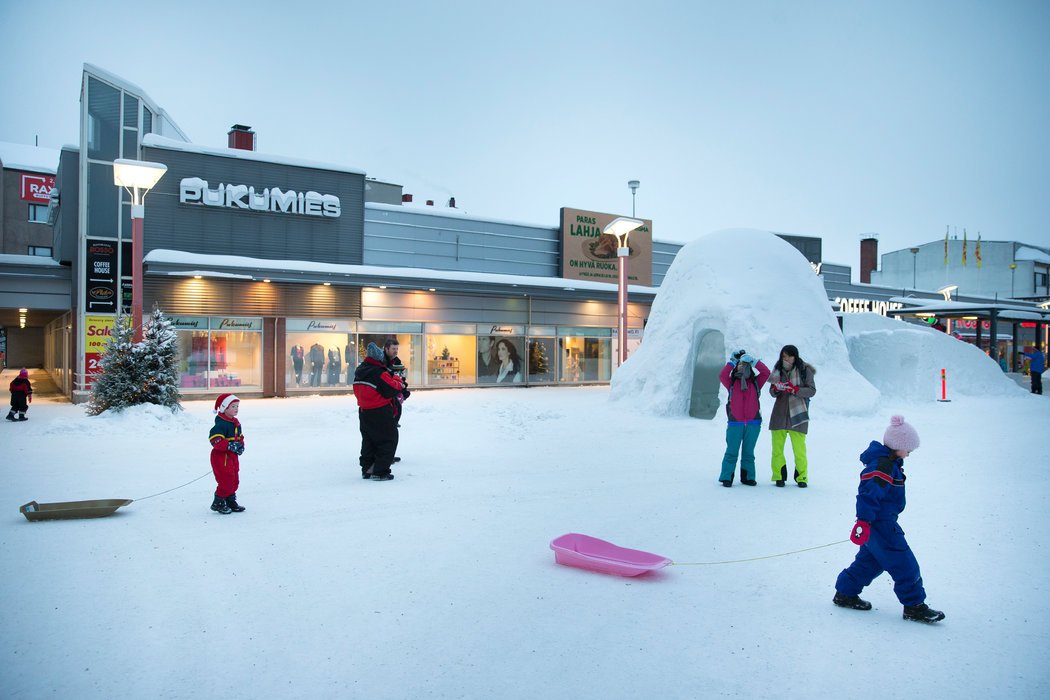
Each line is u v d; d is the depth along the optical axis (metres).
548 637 4.13
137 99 21.38
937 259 62.56
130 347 14.54
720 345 15.70
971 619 4.39
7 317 33.81
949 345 21.73
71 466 9.63
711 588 5.00
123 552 5.70
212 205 21.33
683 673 3.67
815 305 16.58
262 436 12.86
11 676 3.57
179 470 9.38
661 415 15.59
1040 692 3.45
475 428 13.71
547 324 28.42
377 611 4.50
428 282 23.44
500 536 6.29
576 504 7.57
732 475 8.61
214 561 5.49
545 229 30.52
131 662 3.75
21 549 5.76
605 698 3.41
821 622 4.37
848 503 7.67
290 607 4.56
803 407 8.58
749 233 17.41
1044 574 5.23
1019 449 11.52
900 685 3.53
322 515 7.00
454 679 3.59
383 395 8.70
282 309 21.84
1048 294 61.25
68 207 22.25
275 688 3.48
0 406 18.97
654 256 33.78
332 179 23.47
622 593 4.88
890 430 4.39
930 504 7.53
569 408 17.50
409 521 6.79
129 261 20.81
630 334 31.33
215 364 21.03
